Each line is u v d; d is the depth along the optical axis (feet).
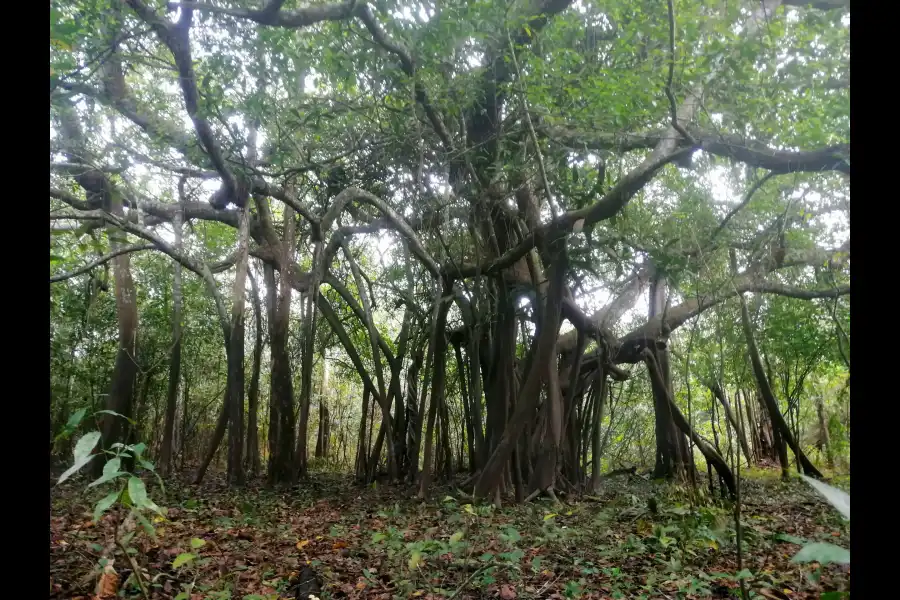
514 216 37.91
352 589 16.63
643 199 34.32
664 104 26.63
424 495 35.96
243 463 44.70
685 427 38.01
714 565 18.20
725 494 35.47
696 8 23.45
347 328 55.21
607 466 60.39
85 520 19.57
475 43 31.07
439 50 27.37
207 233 48.37
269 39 27.68
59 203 27.32
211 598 14.29
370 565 19.31
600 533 23.02
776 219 26.45
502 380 39.19
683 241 30.22
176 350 40.50
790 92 23.09
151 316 44.27
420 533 24.23
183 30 26.09
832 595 5.67
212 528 24.38
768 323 31.99
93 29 22.99
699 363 30.27
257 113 30.42
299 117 32.96
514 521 27.73
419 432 42.29
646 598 15.51
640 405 59.36
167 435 40.32
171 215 41.37
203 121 28.86
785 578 15.11
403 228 36.88
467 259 41.81
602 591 16.62
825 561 4.80
